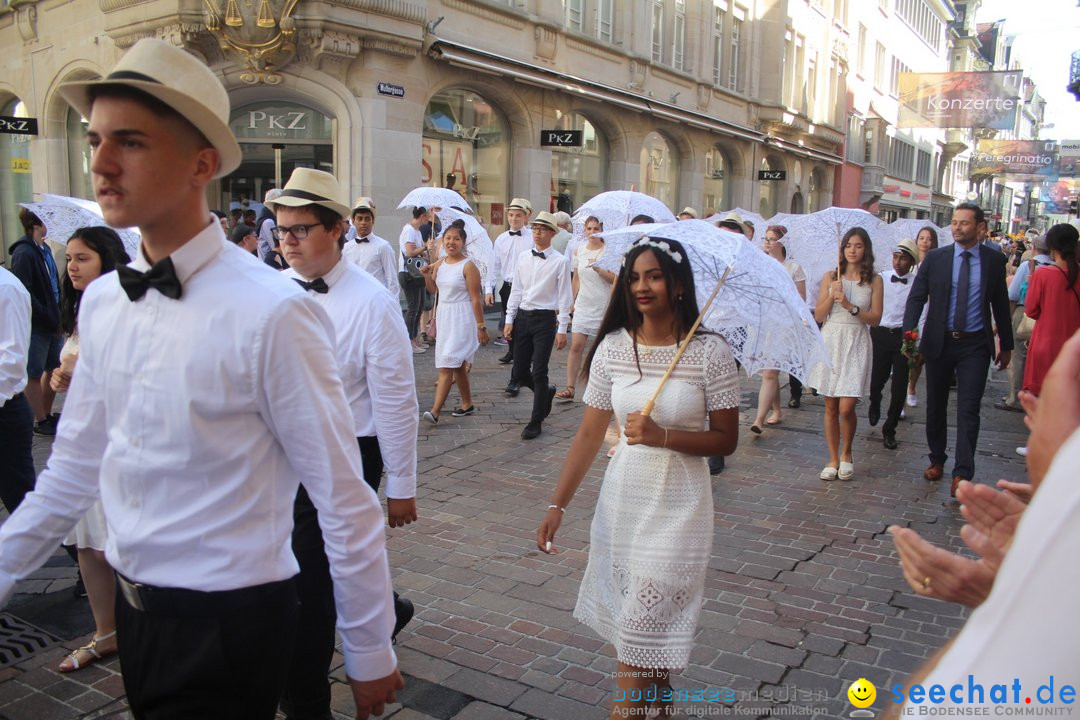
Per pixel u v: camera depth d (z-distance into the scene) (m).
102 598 3.54
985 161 44.47
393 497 3.38
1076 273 6.50
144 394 1.77
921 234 9.46
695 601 2.80
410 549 4.89
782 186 30.42
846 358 6.40
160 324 1.77
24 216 7.20
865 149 39.75
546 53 17.14
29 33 16.03
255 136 14.04
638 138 20.75
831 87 34.47
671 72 21.70
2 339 3.80
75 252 4.04
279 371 1.76
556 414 8.50
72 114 16.34
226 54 12.95
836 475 6.54
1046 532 0.77
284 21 12.41
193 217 1.80
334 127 13.77
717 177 26.31
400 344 3.33
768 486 6.34
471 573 4.57
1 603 1.96
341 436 1.87
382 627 1.98
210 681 1.78
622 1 19.69
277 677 1.89
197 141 1.77
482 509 5.62
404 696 3.34
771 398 7.83
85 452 1.99
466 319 7.91
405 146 14.07
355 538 1.89
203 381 1.73
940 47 54.25
